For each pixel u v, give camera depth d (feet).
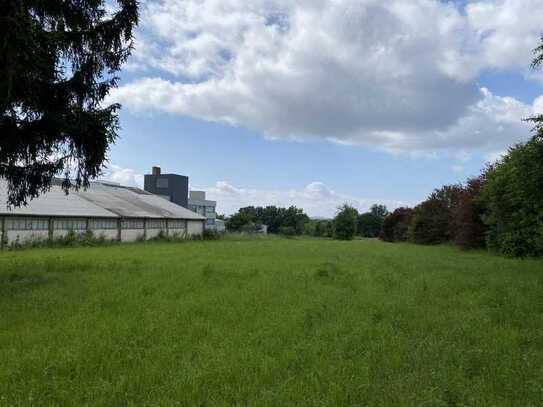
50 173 45.91
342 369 18.76
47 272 53.01
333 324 26.94
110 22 44.50
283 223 455.63
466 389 16.93
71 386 16.79
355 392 16.47
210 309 30.96
